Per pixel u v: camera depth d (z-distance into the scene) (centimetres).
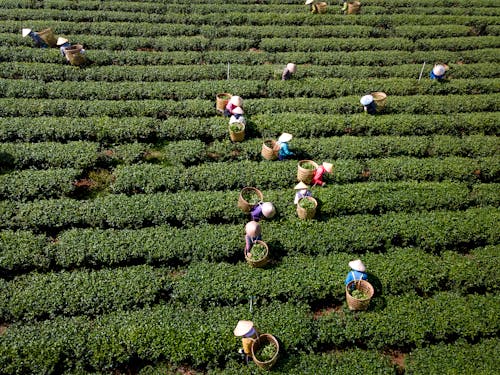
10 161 2323
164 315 1722
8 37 3169
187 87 2847
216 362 1623
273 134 2611
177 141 2586
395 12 3988
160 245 1948
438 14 4022
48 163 2347
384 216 2148
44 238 1964
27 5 3638
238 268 1894
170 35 3447
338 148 2502
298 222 2080
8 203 2106
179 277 1867
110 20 3553
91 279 1820
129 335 1636
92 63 3048
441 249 2102
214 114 2727
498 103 2936
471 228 2103
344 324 1738
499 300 1831
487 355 1647
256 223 1883
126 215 2070
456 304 1805
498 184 2384
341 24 3753
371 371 1591
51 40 3138
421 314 1761
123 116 2670
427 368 1614
